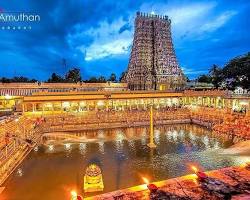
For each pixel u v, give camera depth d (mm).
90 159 27172
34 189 19562
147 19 76062
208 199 14531
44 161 26609
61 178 21797
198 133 41000
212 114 47656
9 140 27562
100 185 18906
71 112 49406
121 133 41250
